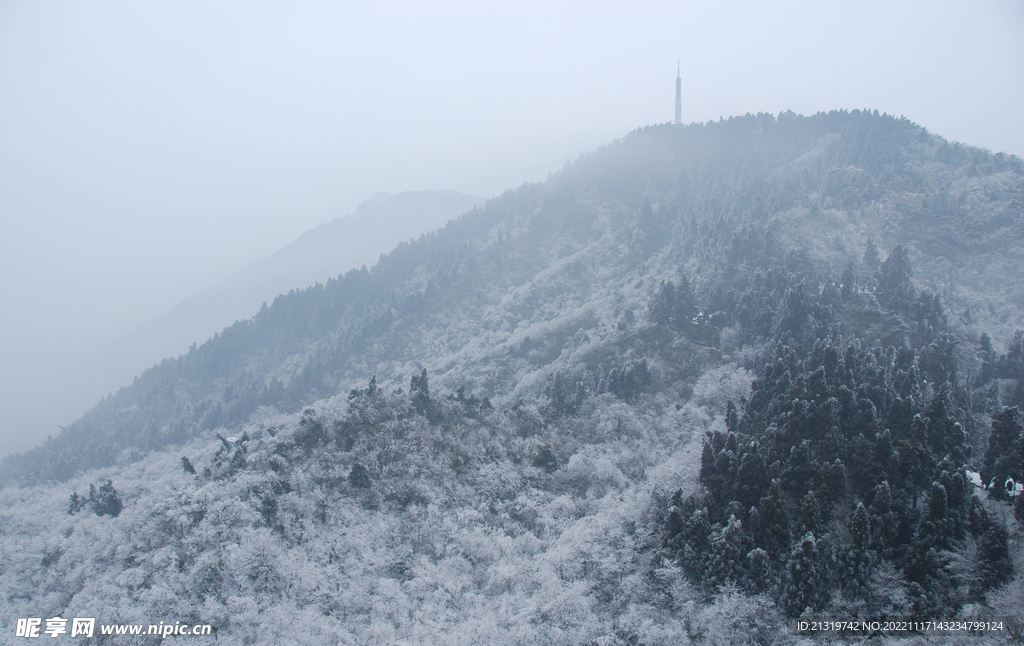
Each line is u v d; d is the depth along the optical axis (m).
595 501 91.56
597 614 69.25
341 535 85.12
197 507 86.75
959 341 122.50
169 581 76.06
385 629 69.81
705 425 108.94
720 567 67.12
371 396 112.44
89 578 81.19
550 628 67.25
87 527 95.75
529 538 84.88
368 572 79.62
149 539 84.75
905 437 75.25
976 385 110.00
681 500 77.81
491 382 170.00
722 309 147.75
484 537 85.25
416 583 76.88
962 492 65.38
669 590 69.00
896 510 66.25
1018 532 61.78
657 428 113.44
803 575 61.50
